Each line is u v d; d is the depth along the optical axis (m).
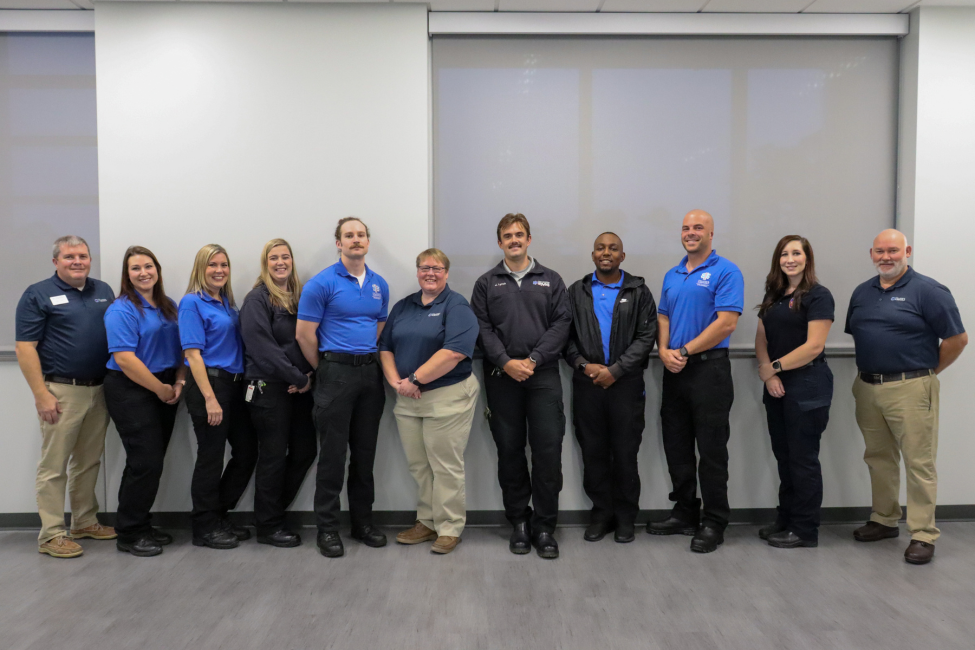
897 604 2.47
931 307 2.89
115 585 2.65
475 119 3.49
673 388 3.19
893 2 3.31
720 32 3.44
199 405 2.99
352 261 3.01
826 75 3.53
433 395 3.00
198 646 2.17
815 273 3.32
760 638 2.22
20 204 3.49
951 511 3.47
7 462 3.35
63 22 3.38
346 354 2.96
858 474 3.46
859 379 3.18
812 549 3.06
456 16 3.39
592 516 3.27
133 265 2.96
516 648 2.15
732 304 2.99
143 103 3.32
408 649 2.15
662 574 2.76
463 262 3.51
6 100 3.47
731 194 3.53
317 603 2.49
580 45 3.49
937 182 3.43
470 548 3.08
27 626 2.31
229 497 3.20
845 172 3.55
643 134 3.51
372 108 3.36
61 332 2.99
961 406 3.45
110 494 3.36
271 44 3.33
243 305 3.01
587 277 3.22
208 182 3.35
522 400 3.10
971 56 3.40
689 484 3.24
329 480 2.98
